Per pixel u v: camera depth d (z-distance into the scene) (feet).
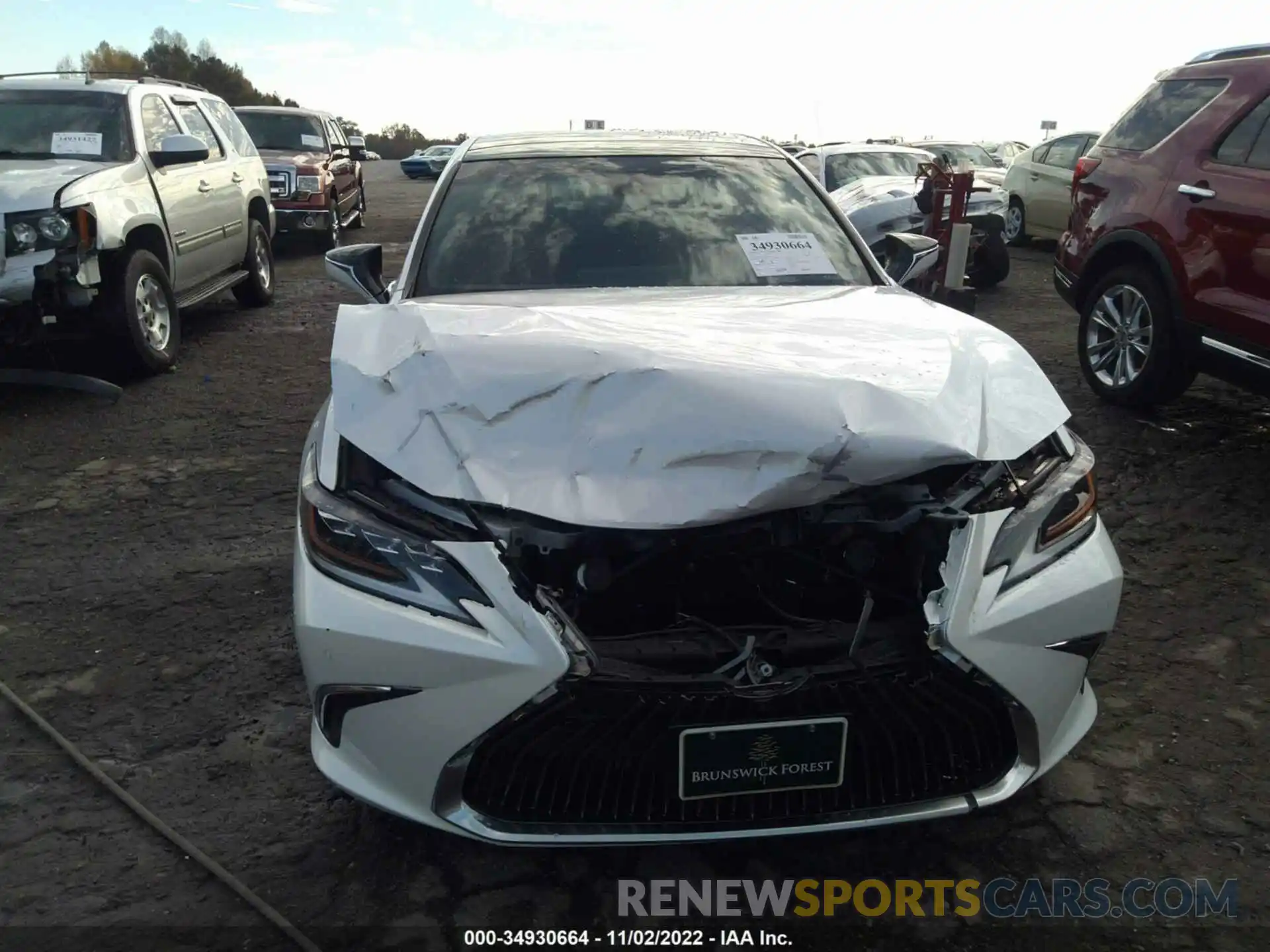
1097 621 7.64
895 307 10.07
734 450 6.86
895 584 7.63
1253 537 13.56
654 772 6.89
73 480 16.24
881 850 8.04
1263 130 15.97
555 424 7.18
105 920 7.31
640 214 11.84
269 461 17.03
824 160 38.14
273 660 10.80
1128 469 15.98
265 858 7.95
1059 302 30.99
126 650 11.06
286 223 43.19
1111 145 19.44
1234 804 8.48
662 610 7.37
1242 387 16.06
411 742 6.95
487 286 10.90
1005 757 7.40
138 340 21.49
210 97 29.68
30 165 20.94
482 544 6.89
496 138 13.75
